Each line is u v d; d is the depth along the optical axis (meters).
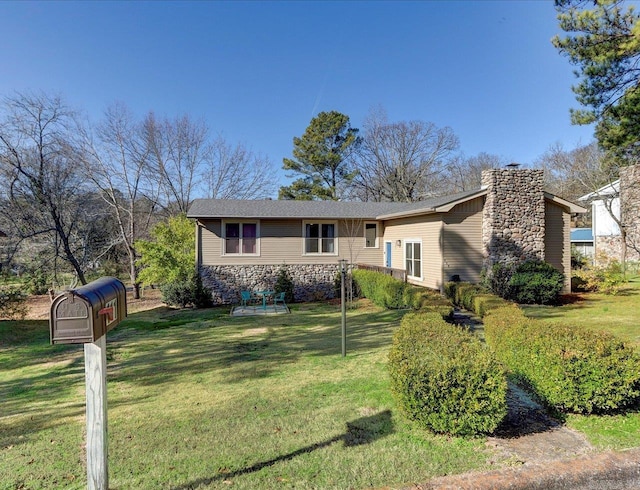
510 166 12.73
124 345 7.79
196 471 2.76
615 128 8.90
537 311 9.84
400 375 3.24
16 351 7.77
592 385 3.34
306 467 2.73
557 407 3.51
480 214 12.83
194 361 6.31
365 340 7.45
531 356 3.78
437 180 31.66
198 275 14.65
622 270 15.92
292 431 3.40
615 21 7.73
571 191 28.83
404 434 3.21
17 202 14.88
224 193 26.92
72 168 16.23
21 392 5.06
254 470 2.73
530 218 12.43
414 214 13.20
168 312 13.06
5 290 12.02
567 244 13.26
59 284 18.14
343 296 6.21
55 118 15.09
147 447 3.18
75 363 6.60
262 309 12.75
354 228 16.39
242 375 5.35
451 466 2.66
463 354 3.35
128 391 4.84
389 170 31.34
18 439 3.51
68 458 3.10
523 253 12.37
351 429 3.37
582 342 3.53
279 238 15.49
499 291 11.56
